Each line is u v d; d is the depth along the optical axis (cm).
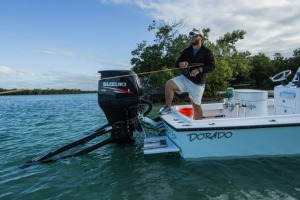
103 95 460
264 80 3803
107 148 508
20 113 1482
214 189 321
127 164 418
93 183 354
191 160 402
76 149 468
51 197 318
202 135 389
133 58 2473
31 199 314
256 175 354
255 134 392
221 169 374
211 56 435
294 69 3781
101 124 937
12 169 422
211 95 2394
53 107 1983
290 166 378
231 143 395
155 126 493
